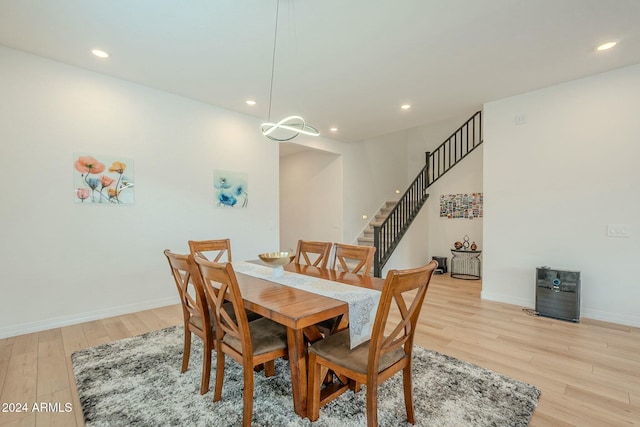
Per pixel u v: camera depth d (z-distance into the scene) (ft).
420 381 7.06
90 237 10.87
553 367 7.73
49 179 10.06
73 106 10.48
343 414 5.91
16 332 9.53
